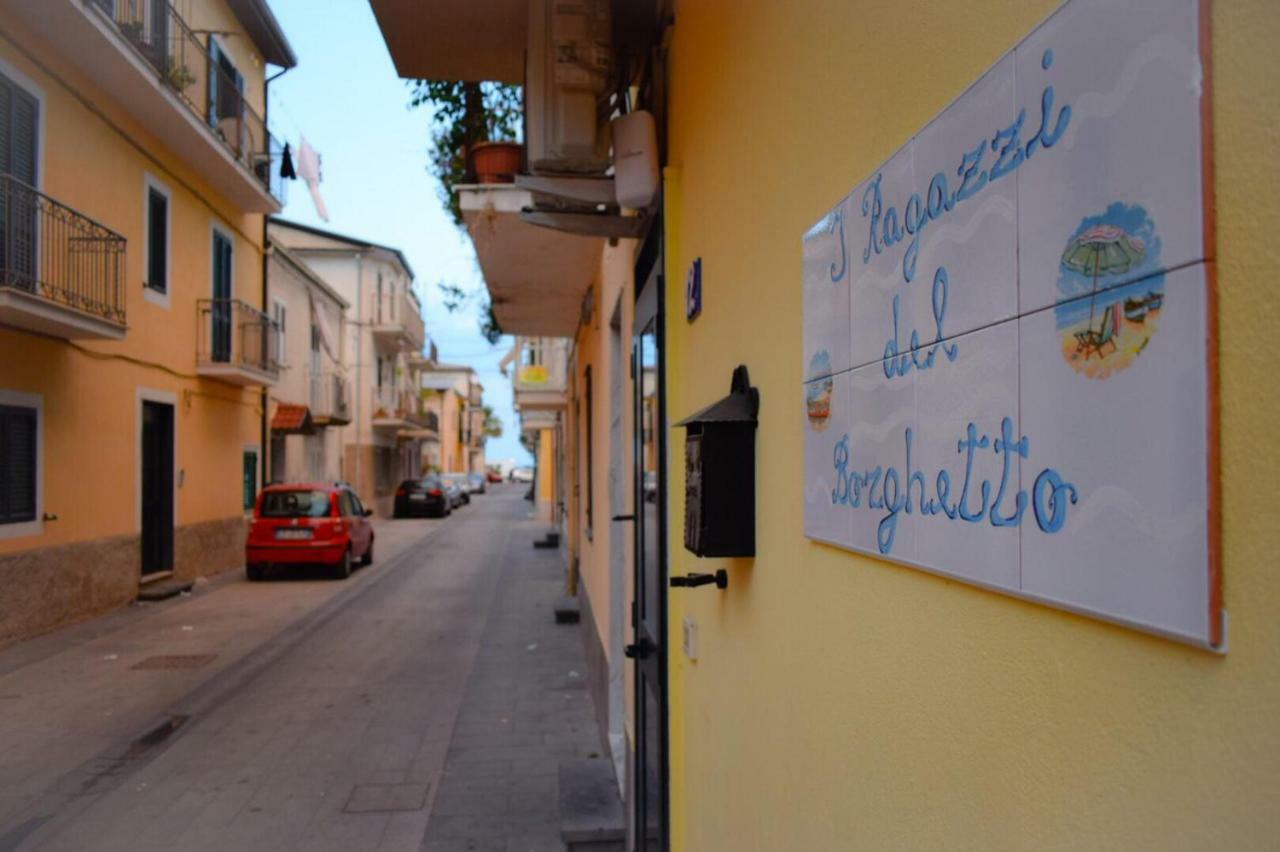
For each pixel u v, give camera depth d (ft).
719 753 8.79
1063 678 3.12
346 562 52.90
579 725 23.67
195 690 26.55
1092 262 2.94
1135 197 2.76
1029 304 3.29
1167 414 2.61
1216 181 2.48
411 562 63.41
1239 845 2.35
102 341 38.32
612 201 13.66
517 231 21.91
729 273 8.60
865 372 4.91
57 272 34.12
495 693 27.02
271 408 69.77
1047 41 3.21
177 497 47.06
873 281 4.80
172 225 46.11
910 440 4.33
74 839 16.37
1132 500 2.74
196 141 44.60
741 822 7.82
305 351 79.61
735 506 7.57
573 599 43.86
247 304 52.54
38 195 31.48
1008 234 3.45
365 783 19.30
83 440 36.94
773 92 7.02
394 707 25.40
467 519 112.98
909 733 4.36
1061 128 3.12
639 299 14.96
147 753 21.17
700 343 10.18
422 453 168.55
